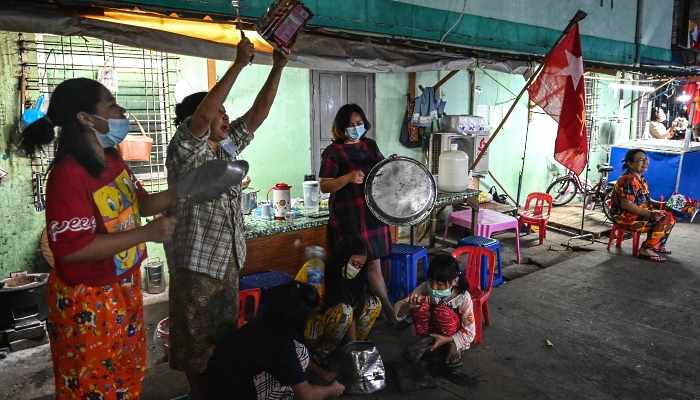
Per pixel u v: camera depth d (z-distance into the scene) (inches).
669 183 302.4
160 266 186.7
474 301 137.6
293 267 157.2
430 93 245.4
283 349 87.5
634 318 155.7
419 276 200.7
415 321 126.5
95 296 66.5
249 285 136.8
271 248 151.0
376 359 112.9
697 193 316.8
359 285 117.6
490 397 112.3
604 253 225.8
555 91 183.9
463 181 200.1
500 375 121.9
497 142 304.0
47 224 61.8
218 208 85.4
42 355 144.5
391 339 140.3
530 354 132.7
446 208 277.7
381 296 145.6
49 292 67.4
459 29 202.5
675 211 289.9
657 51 318.0
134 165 183.2
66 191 61.4
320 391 94.5
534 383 118.5
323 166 137.0
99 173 65.1
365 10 169.9
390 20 177.9
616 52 288.2
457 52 187.5
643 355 132.4
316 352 119.9
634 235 220.5
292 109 213.2
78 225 61.6
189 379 92.2
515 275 208.5
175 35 123.9
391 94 246.8
